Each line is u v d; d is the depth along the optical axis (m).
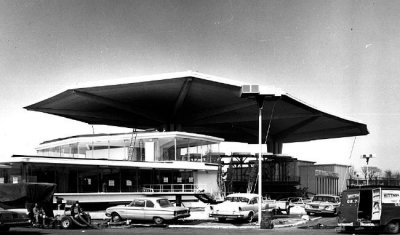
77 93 60.28
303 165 82.88
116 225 25.05
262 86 24.58
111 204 38.00
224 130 90.38
